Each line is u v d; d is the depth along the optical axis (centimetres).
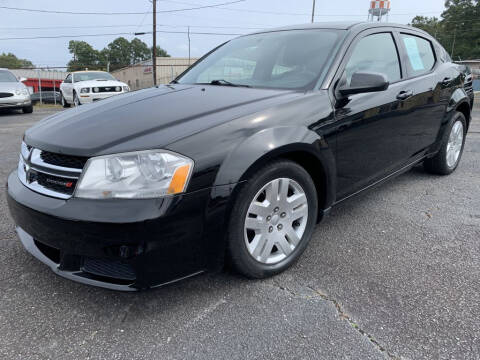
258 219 215
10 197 214
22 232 232
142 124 205
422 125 350
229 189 193
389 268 242
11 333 187
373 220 316
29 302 210
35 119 1014
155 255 180
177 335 185
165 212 177
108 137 194
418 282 226
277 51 299
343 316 197
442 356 170
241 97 241
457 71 416
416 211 334
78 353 175
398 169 337
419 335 182
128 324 193
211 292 218
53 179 195
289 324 191
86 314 201
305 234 244
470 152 561
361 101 268
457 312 198
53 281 230
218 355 172
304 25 327
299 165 229
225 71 311
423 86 342
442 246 271
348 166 266
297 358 170
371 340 180
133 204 176
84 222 177
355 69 278
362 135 271
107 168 181
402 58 333
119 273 191
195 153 186
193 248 190
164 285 189
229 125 202
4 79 1170
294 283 226
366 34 298
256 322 193
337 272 238
